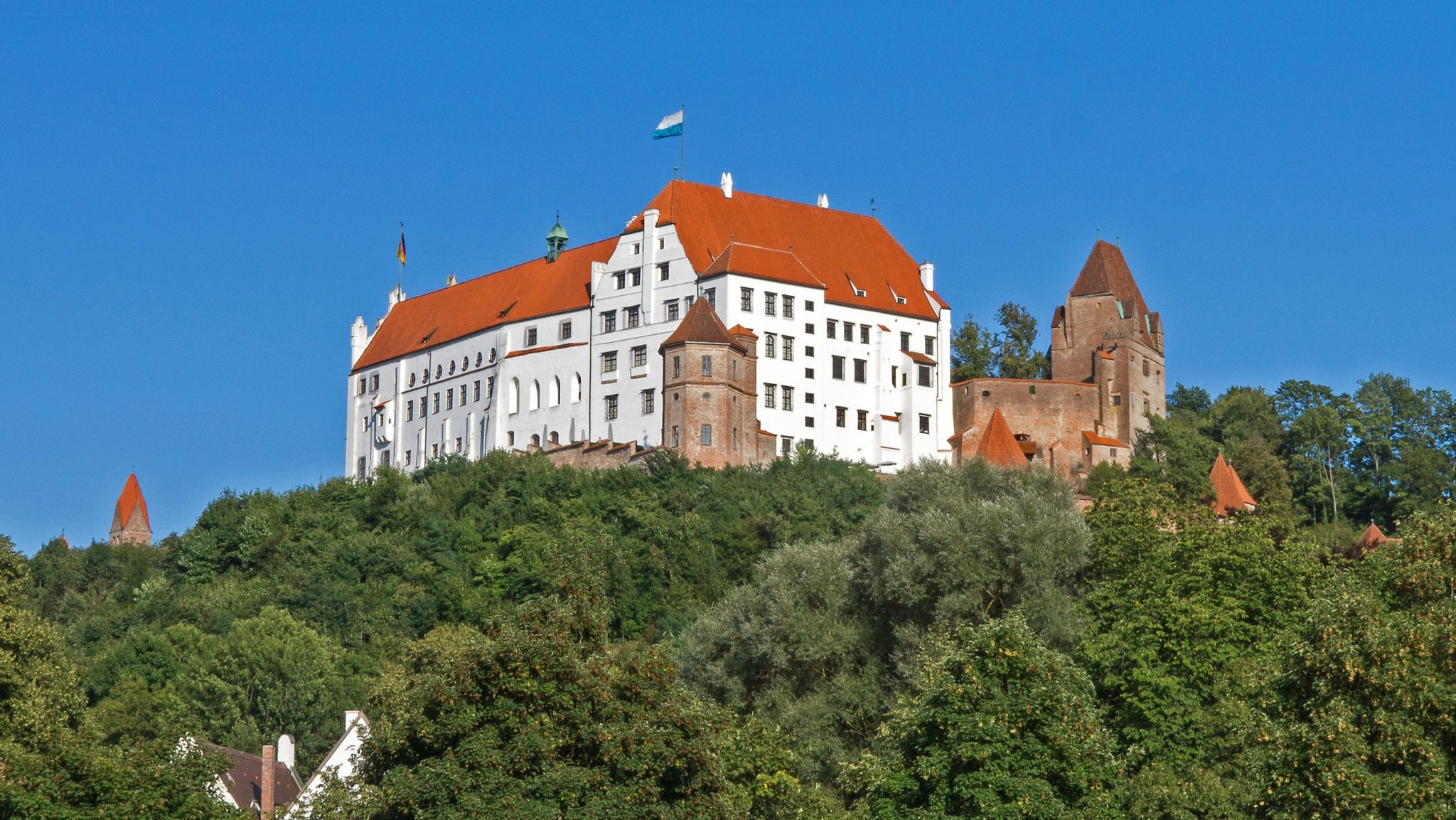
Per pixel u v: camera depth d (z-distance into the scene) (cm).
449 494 14812
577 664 6047
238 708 11025
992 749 6353
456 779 5750
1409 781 5959
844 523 13500
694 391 14538
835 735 8025
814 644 8412
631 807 5800
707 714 6512
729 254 15262
